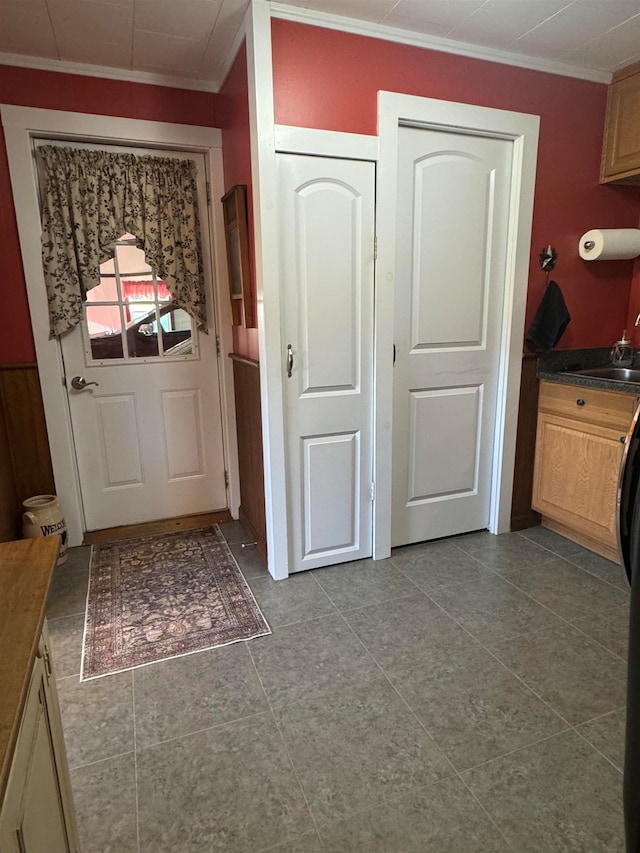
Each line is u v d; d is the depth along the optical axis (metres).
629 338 2.97
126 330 2.82
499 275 2.61
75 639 2.02
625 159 2.55
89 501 2.92
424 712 1.64
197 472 3.13
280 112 2.05
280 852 1.22
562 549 2.70
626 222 2.83
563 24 2.12
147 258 2.72
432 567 2.53
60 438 2.70
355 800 1.35
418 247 2.41
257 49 1.95
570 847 1.23
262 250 2.11
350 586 2.38
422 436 2.63
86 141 2.54
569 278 2.75
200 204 2.81
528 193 2.52
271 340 2.20
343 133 2.14
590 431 2.50
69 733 1.57
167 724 1.61
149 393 2.93
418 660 1.88
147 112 2.56
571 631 2.03
